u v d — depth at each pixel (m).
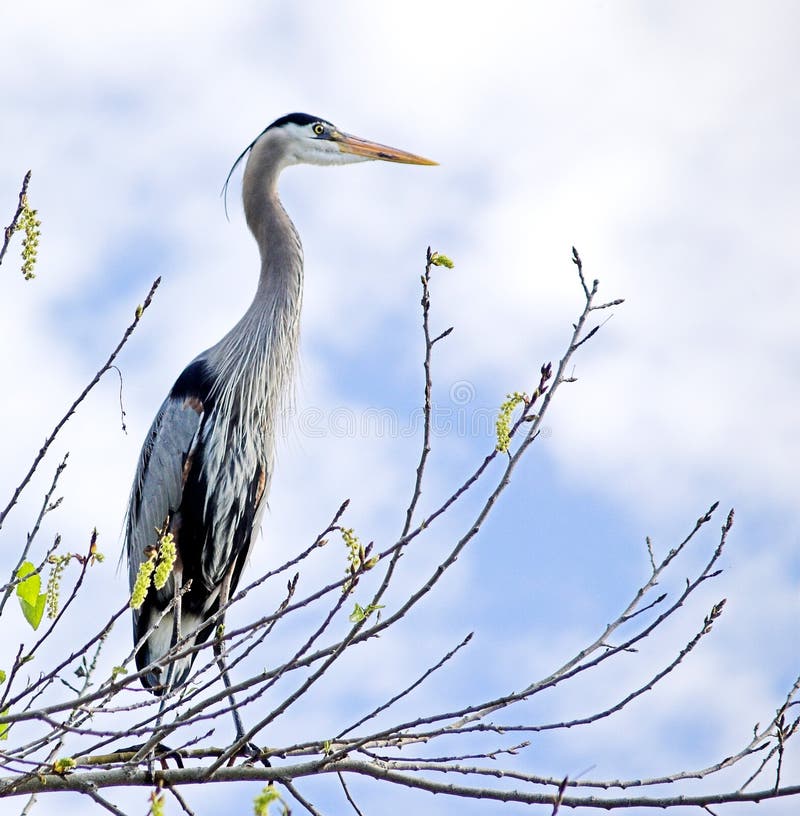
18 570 6.70
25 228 6.82
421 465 6.65
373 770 7.70
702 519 7.90
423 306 6.74
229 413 12.92
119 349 6.77
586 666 7.26
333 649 6.75
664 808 7.42
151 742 7.18
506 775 7.71
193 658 10.97
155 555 6.55
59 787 7.25
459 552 6.66
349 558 6.46
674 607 7.37
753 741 7.71
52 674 6.39
